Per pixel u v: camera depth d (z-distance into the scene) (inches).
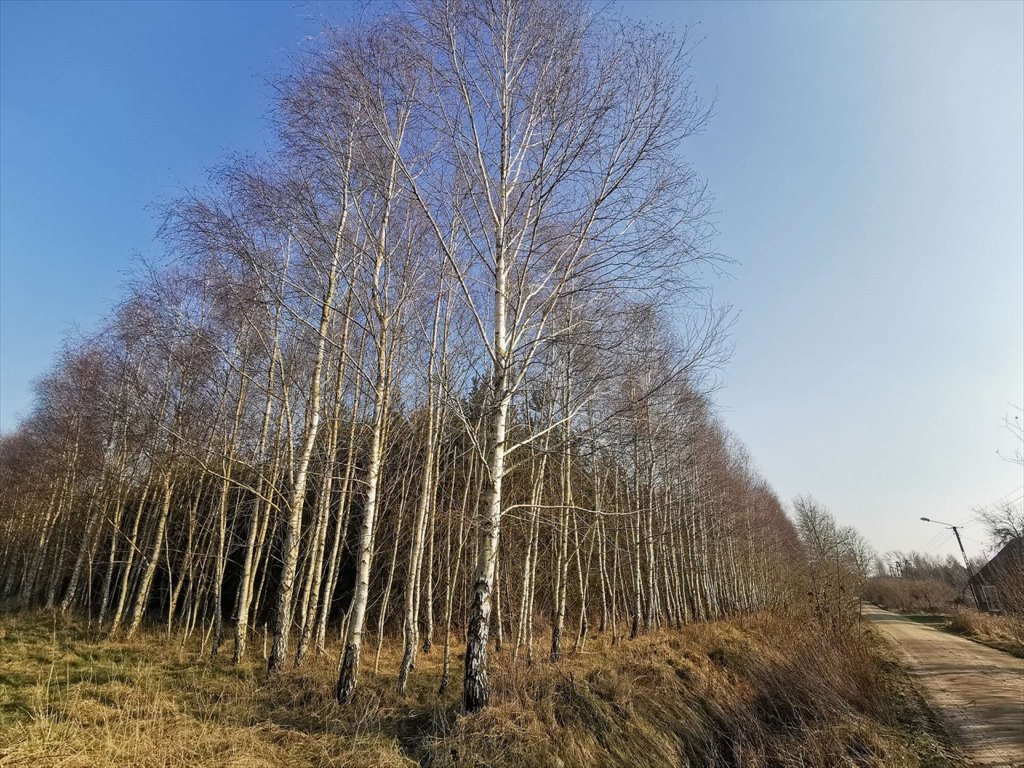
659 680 414.6
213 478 690.2
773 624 681.6
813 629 507.5
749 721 370.0
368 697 356.2
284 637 426.0
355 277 422.3
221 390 593.9
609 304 358.6
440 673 461.1
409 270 447.5
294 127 374.9
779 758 322.3
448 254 346.0
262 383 561.9
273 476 530.3
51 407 876.6
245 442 620.4
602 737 308.5
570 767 276.1
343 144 381.1
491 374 404.2
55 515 887.7
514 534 643.5
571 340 353.4
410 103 361.1
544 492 651.5
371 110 355.6
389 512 697.0
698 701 397.7
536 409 482.3
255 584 814.5
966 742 347.6
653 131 332.2
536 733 287.0
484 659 307.1
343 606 773.9
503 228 352.2
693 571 1025.5
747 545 1270.9
